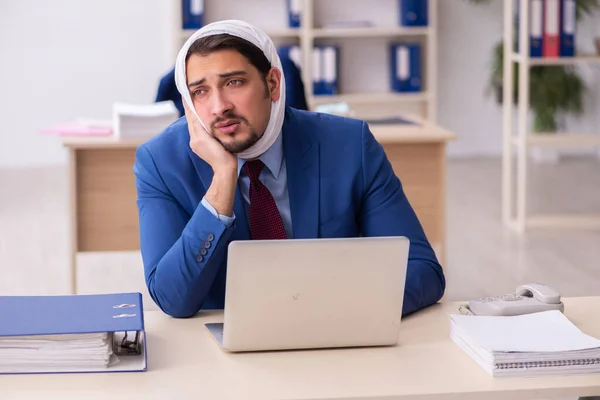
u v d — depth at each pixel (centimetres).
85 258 585
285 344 193
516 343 184
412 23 826
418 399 171
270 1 833
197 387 175
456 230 648
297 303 189
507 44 655
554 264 559
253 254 183
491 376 179
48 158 859
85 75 850
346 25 822
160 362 188
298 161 231
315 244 185
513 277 532
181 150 229
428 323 214
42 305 196
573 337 188
